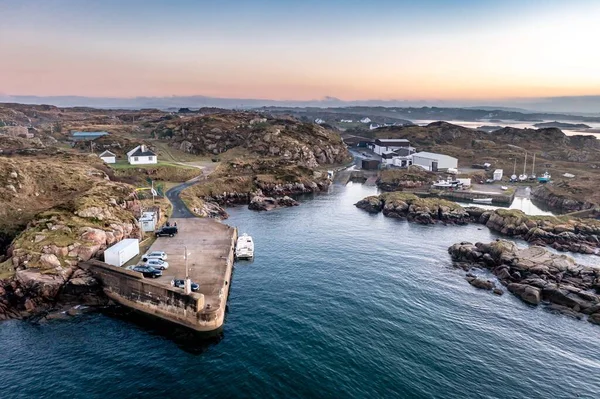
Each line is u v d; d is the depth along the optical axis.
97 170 98.94
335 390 37.50
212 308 47.59
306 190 150.62
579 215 117.81
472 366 42.72
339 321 51.22
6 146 130.88
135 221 76.44
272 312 53.22
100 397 36.16
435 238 93.44
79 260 59.22
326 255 78.06
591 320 53.50
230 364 41.31
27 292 53.28
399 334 48.59
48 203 78.44
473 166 196.12
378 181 168.62
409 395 37.31
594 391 39.59
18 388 37.28
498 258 73.69
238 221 103.94
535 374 41.91
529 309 57.03
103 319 51.09
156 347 44.62
